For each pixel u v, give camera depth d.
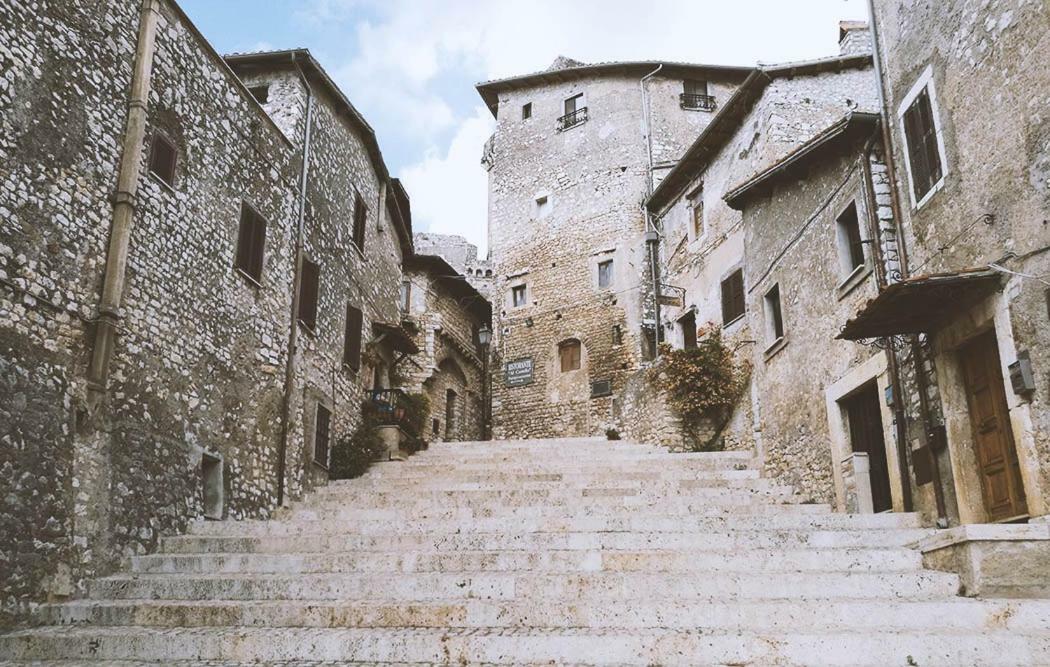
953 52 8.34
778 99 15.68
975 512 8.01
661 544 8.13
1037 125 7.09
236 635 6.16
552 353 25.22
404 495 11.56
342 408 15.02
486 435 28.50
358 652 5.96
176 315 9.80
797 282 12.37
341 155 15.84
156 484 9.14
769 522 8.82
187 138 10.28
